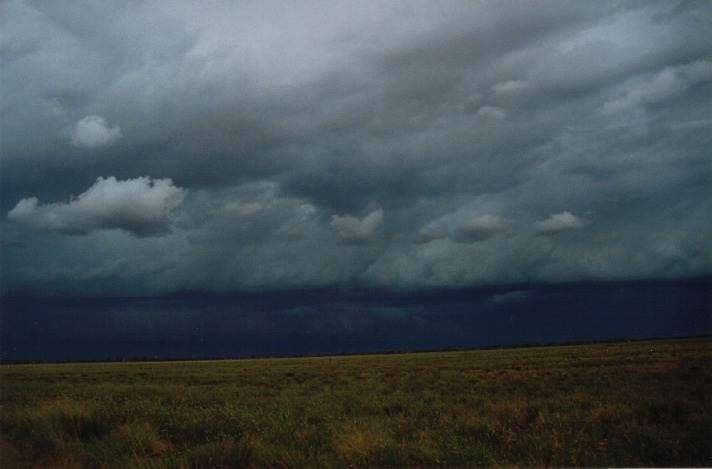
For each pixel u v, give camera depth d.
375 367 50.25
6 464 8.45
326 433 10.08
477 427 10.45
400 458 8.05
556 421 10.59
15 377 46.97
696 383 18.45
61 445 9.13
